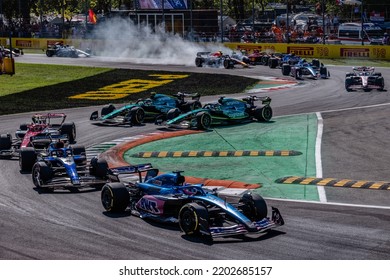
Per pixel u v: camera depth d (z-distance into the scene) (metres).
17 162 94.25
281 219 60.09
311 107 145.50
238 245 56.44
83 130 121.25
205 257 53.47
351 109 140.88
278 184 79.88
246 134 113.31
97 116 128.50
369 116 131.00
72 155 82.12
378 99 154.88
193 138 111.00
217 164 91.81
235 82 192.62
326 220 63.69
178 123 120.81
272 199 72.50
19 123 130.25
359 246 55.78
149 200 64.12
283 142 106.06
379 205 69.38
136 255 54.22
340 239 57.75
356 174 84.69
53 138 92.50
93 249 56.00
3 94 174.38
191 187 63.53
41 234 60.59
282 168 88.50
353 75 173.62
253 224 57.81
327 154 96.81
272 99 159.62
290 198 73.00
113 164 92.75
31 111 146.62
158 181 66.75
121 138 112.81
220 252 54.66
